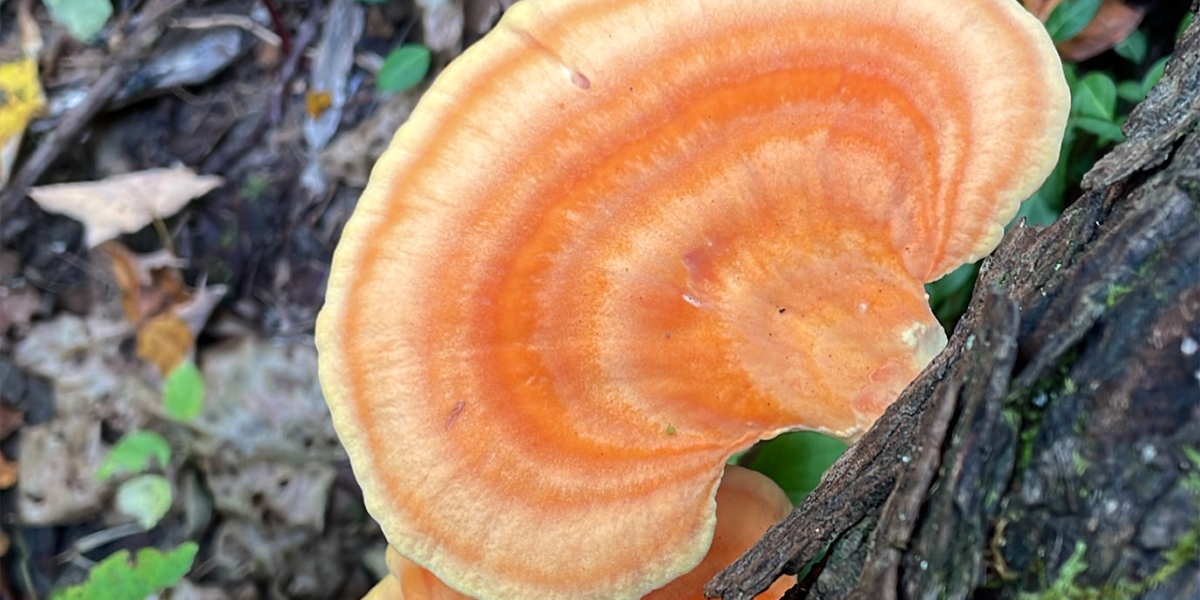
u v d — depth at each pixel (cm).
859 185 64
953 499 49
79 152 84
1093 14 73
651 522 64
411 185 64
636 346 64
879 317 64
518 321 64
